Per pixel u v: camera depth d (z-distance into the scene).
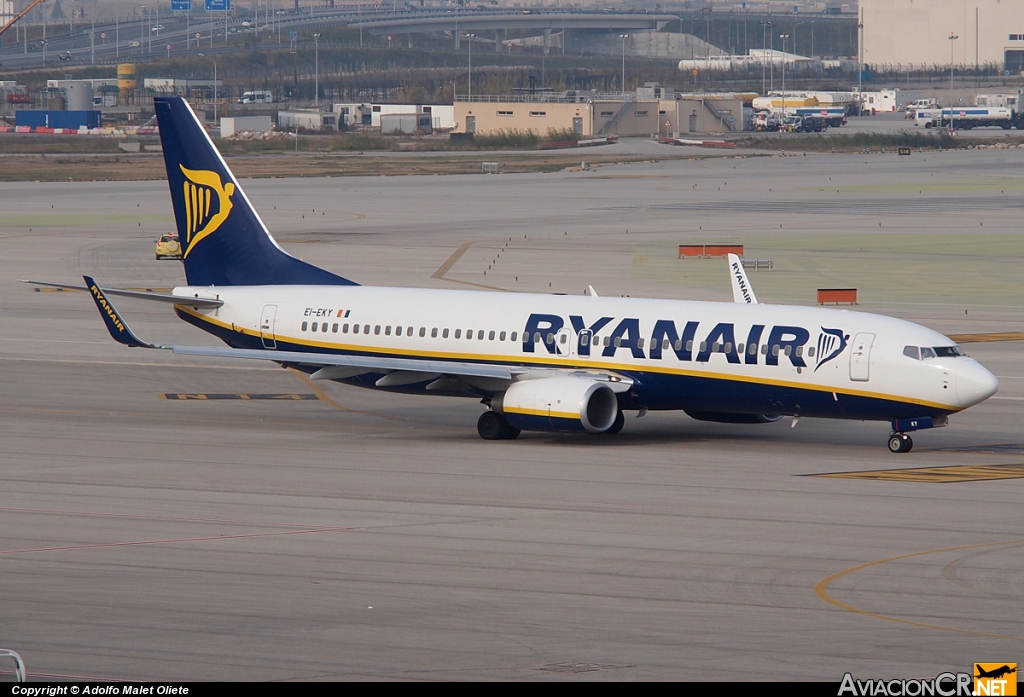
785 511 134.12
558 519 130.25
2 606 99.12
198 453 170.38
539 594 102.75
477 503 138.25
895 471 158.50
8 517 130.88
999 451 174.25
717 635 91.88
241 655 87.25
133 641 90.38
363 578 107.50
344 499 140.12
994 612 97.81
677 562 113.06
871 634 92.06
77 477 152.50
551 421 175.38
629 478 153.25
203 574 108.81
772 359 173.75
